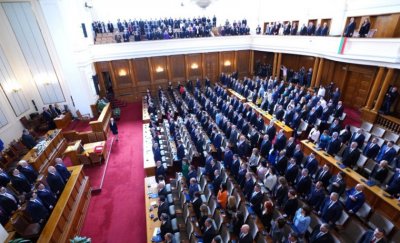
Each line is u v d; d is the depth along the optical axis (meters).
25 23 13.33
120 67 18.97
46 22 13.59
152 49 18.69
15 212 7.11
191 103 15.55
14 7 12.88
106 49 17.47
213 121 12.88
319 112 11.50
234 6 22.81
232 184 7.62
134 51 18.28
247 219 6.37
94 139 13.34
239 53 22.02
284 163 8.23
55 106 15.29
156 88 20.62
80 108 15.83
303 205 6.47
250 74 22.88
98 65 18.06
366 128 10.44
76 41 14.62
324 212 6.14
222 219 6.27
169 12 22.16
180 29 20.19
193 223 6.68
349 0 14.16
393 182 6.69
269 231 6.43
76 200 8.15
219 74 22.17
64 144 12.65
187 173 8.95
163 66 20.31
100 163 11.15
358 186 6.29
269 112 13.27
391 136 9.45
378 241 5.05
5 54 12.99
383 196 6.73
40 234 6.39
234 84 18.33
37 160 10.09
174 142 11.23
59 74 15.02
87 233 7.64
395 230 5.57
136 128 15.01
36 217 6.63
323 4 15.79
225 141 10.28
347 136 9.45
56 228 6.58
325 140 9.07
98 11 20.28
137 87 19.97
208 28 20.58
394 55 10.34
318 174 7.68
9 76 13.15
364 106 13.48
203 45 19.98
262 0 21.09
